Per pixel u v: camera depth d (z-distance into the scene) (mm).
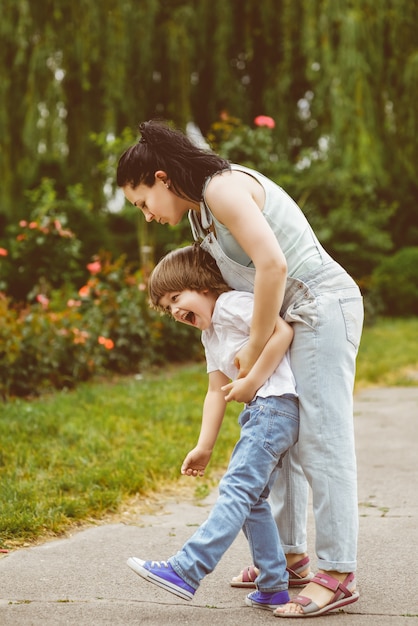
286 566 2648
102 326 8375
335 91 15602
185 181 2396
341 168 15789
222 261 2467
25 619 2357
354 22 15695
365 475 4426
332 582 2432
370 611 2449
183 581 2281
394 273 17234
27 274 10234
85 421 5441
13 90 15055
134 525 3488
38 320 7137
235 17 16938
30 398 6777
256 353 2391
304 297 2443
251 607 2514
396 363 9508
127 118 15664
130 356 8688
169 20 16328
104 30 15188
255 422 2416
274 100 16406
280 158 16359
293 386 2434
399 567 2875
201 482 4246
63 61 15164
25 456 4430
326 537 2438
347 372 2459
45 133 14969
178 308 2539
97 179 15602
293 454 2674
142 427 5391
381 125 16844
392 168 17781
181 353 9602
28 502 3541
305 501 2721
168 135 2434
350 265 16156
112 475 4043
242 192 2361
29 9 15008
